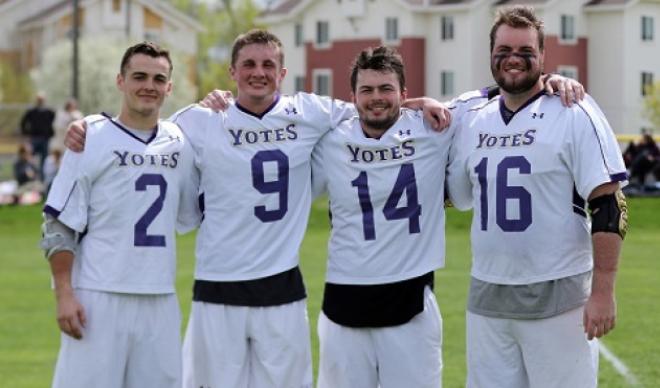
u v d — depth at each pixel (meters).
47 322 17.80
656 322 15.70
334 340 9.01
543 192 8.20
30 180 35.03
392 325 8.88
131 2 79.94
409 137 8.84
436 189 8.95
